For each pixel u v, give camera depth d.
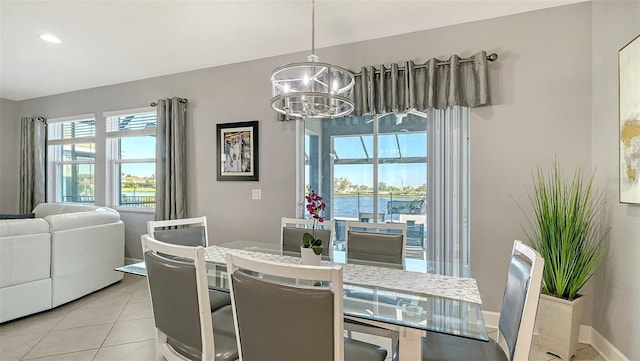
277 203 3.54
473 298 1.52
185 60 3.63
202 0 2.40
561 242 2.23
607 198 2.24
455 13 2.61
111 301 3.24
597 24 2.35
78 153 4.99
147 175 4.47
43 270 2.92
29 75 4.12
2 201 5.21
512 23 2.62
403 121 3.21
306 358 1.10
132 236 4.47
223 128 3.79
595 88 2.37
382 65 2.94
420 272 1.90
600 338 2.29
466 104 2.71
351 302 1.48
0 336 2.49
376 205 3.31
